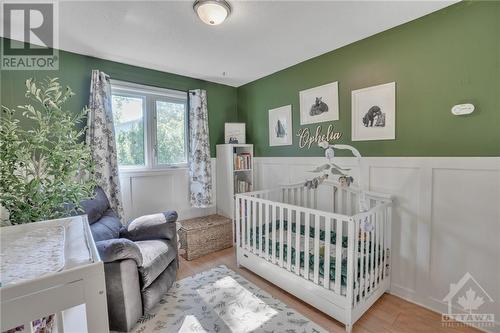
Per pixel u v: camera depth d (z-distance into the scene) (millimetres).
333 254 2076
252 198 2451
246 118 3785
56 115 1628
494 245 1653
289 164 3109
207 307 1945
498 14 1590
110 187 2645
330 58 2568
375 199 2197
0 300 655
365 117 2297
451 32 1772
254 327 1722
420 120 1952
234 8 1769
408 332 1683
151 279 1815
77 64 2529
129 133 2979
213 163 3668
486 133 1659
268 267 2283
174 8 1763
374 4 1742
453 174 1803
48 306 719
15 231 1191
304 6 1752
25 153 1456
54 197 1508
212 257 2912
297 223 2037
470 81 1707
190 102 3371
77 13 1809
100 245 1619
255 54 2633
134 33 2125
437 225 1888
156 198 3174
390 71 2105
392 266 2150
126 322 1629
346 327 1687
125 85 2852
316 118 2754
